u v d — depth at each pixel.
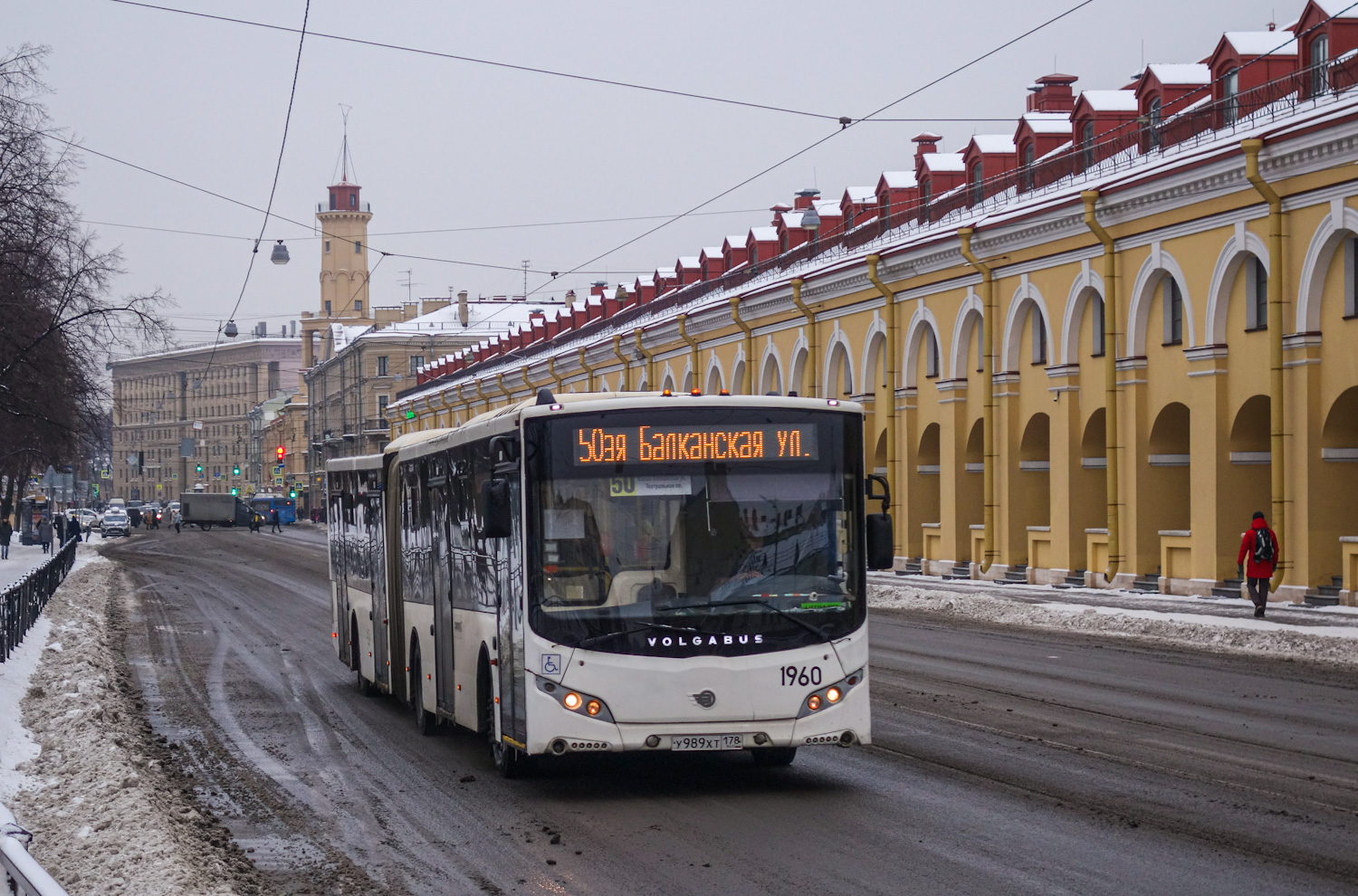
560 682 10.68
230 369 166.75
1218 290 28.06
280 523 108.94
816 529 11.02
